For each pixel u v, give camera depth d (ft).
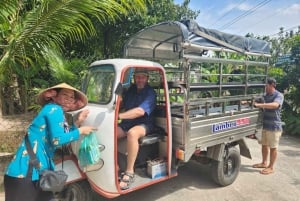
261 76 18.26
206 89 14.12
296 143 27.43
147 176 13.10
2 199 13.65
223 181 15.85
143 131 12.67
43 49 13.85
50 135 9.12
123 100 13.88
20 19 13.94
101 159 11.36
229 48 15.76
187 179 17.04
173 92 15.26
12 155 18.52
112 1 12.16
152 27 14.49
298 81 32.60
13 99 26.45
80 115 11.65
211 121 14.34
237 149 16.56
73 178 11.18
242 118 16.55
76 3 11.41
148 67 12.62
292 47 33.53
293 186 16.40
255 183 16.72
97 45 35.14
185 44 13.05
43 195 9.12
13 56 13.30
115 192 11.65
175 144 13.55
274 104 17.49
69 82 21.65
